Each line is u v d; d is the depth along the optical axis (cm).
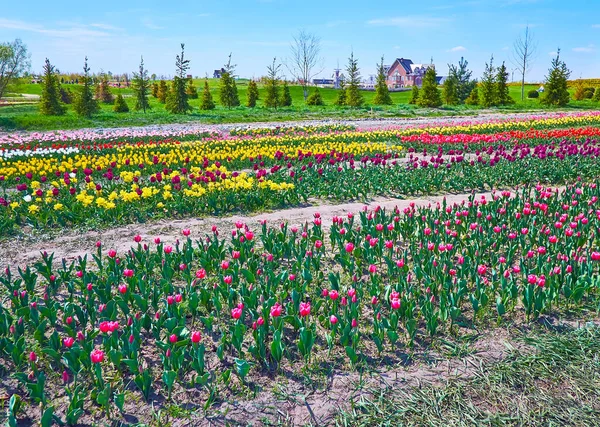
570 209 1006
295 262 756
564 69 6319
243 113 5422
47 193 1106
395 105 6612
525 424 432
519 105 6619
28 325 595
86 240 948
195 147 2305
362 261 813
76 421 429
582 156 1720
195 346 482
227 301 660
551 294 616
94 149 2188
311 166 1538
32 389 439
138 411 452
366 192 1326
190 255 754
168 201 1141
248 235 756
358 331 538
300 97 8919
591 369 503
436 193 1363
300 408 457
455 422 434
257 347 518
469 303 659
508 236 841
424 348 552
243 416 446
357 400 466
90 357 489
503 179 1456
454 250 796
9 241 948
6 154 1933
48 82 5362
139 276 658
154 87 9056
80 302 653
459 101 7275
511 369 505
